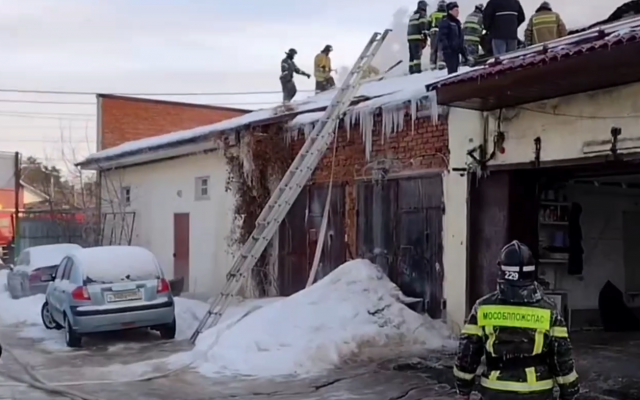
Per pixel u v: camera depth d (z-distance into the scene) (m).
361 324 10.48
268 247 15.49
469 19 14.06
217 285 17.14
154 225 20.47
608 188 12.70
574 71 7.81
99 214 23.83
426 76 13.78
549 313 4.11
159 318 11.51
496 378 4.14
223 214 16.98
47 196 34.50
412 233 12.02
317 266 13.92
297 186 12.47
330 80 20.83
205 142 17.02
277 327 10.16
